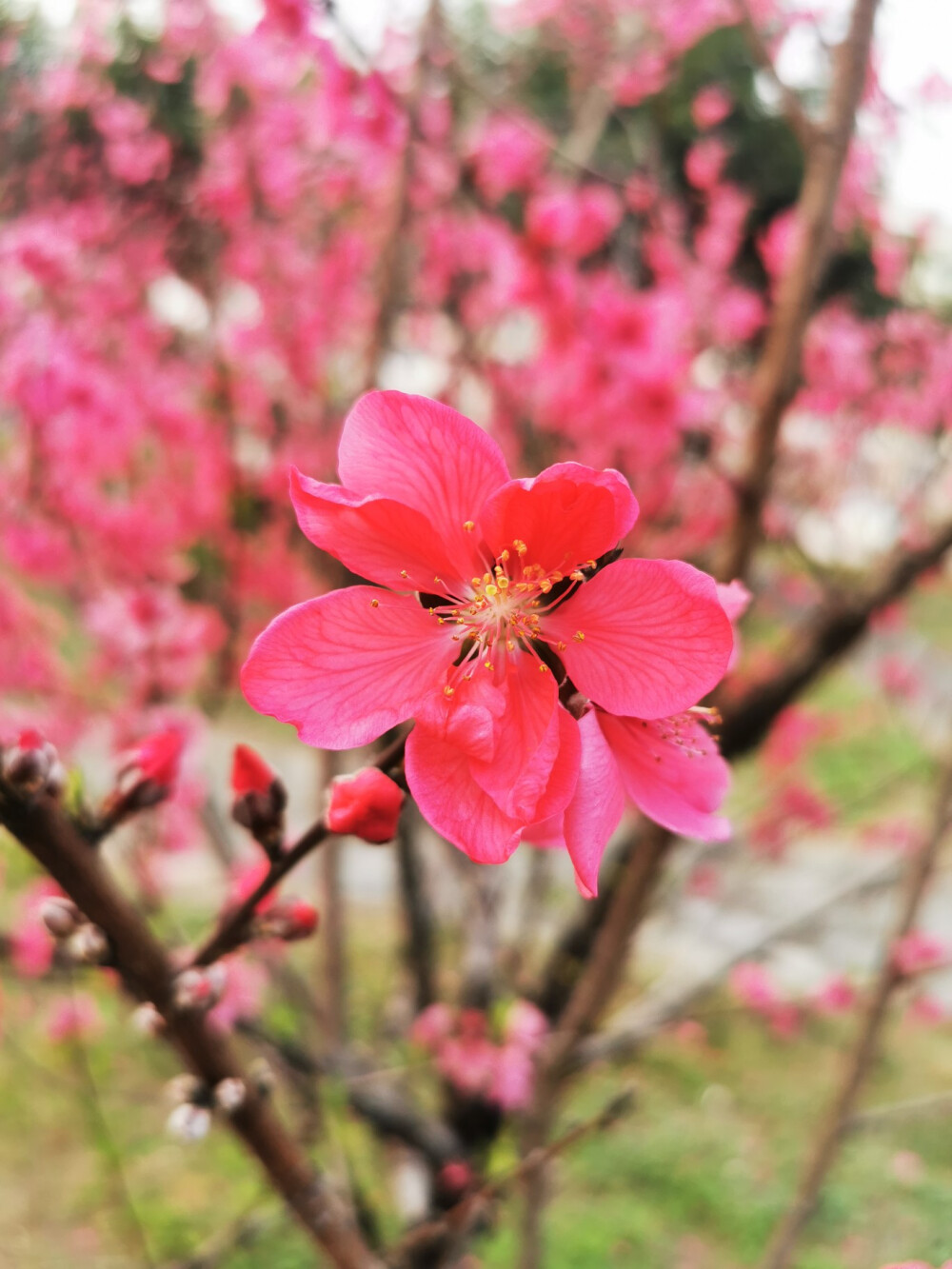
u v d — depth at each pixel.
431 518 1.06
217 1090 1.11
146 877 3.88
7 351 4.11
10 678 4.58
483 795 1.01
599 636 1.06
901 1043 8.45
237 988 3.57
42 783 0.96
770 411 2.41
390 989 5.99
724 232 5.71
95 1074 5.13
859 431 5.61
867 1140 7.28
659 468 4.86
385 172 4.68
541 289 4.36
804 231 2.38
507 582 1.07
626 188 4.99
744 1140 7.45
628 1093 1.49
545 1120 2.80
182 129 4.79
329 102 3.70
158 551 5.19
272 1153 1.17
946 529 2.96
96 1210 5.34
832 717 7.25
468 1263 4.05
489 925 4.67
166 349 5.15
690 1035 6.35
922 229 5.89
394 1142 4.34
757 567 5.28
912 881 3.15
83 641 5.37
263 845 1.08
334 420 4.57
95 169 4.73
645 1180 6.99
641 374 4.12
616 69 5.43
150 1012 1.14
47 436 4.46
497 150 5.07
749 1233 6.46
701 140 6.36
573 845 0.98
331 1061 3.68
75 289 4.55
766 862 6.52
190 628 4.37
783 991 6.66
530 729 1.04
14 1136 5.88
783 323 2.40
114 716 4.56
